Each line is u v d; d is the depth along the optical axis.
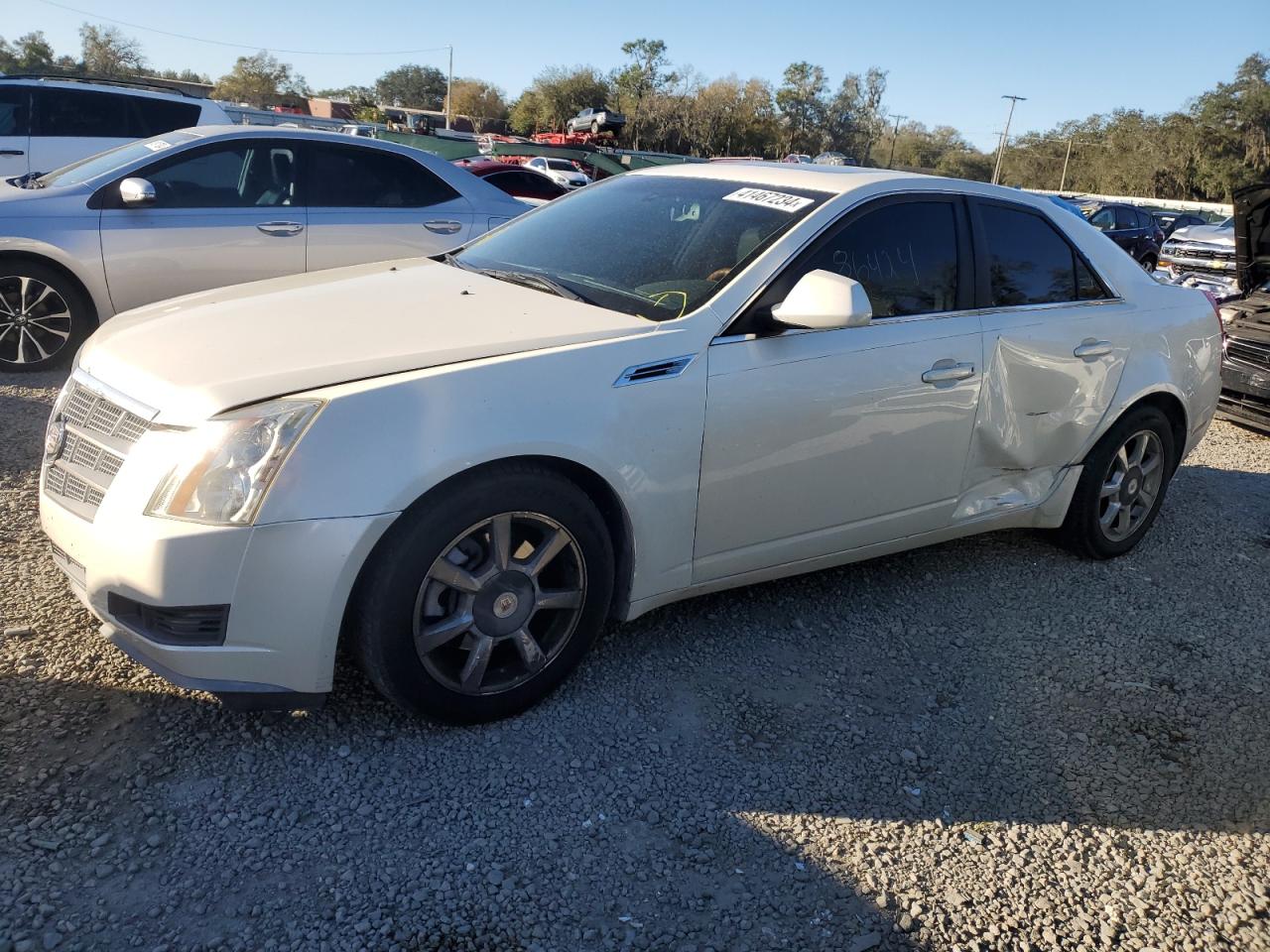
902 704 3.29
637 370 2.94
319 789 2.59
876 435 3.50
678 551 3.18
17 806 2.41
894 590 4.14
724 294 3.19
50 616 3.28
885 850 2.58
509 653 3.01
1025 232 4.09
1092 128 86.44
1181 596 4.36
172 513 2.46
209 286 6.50
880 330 3.48
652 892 2.37
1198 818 2.82
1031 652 3.73
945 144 101.81
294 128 6.83
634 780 2.75
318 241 6.77
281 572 2.47
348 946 2.12
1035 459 4.13
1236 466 6.55
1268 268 8.43
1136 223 22.05
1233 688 3.58
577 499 2.88
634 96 75.19
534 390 2.76
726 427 3.12
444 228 7.19
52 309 6.18
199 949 2.08
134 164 6.32
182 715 2.82
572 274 3.54
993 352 3.81
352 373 2.64
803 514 3.43
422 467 2.56
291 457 2.47
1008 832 2.70
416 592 2.64
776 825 2.63
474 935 2.19
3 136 9.39
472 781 2.68
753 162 4.18
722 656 3.46
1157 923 2.41
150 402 2.61
